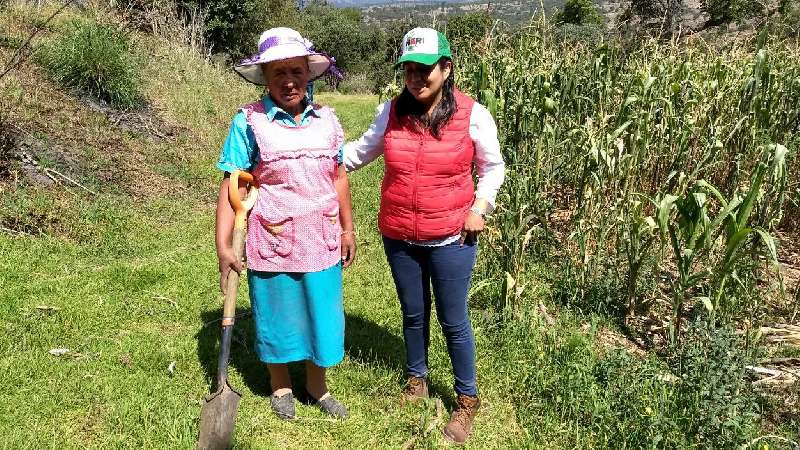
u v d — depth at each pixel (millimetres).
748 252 3906
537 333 4160
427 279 3230
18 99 7102
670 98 6164
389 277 5191
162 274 4777
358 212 6879
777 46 7492
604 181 5352
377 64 34500
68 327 3859
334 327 3127
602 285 4730
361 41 37219
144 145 8008
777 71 6996
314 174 2920
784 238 6133
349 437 3127
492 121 2973
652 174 6305
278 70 2770
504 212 4527
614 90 6703
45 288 4301
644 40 7527
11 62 7195
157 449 2865
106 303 4219
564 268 5211
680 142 5766
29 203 5445
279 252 2943
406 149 2900
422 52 2691
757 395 3514
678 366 3789
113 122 8188
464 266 3043
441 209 2918
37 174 6004
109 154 7203
